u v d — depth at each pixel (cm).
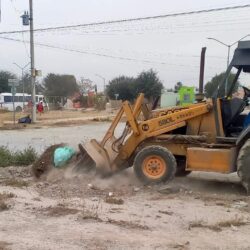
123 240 661
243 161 974
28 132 3006
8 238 666
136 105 1115
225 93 1064
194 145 1064
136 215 803
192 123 1080
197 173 1266
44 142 2281
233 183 1134
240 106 1052
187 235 695
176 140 1079
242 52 1029
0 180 1127
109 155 1127
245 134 984
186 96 1695
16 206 847
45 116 5406
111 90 8550
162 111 1118
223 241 672
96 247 631
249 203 916
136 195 977
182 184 1096
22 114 5869
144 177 1059
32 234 683
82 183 1083
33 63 4125
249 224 761
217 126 1055
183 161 1150
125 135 1130
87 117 5084
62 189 1015
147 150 1061
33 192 983
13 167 1318
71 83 10319
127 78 8419
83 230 702
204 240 674
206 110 1059
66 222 744
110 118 4712
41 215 787
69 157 1152
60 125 3747
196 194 1002
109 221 753
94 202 894
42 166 1169
